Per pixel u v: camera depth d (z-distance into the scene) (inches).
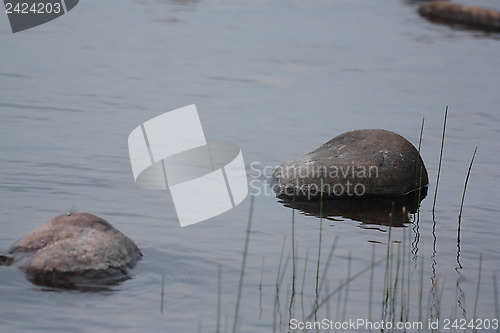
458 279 1161.4
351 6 3951.8
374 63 2819.9
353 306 1052.5
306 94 2361.0
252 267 1159.6
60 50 2726.4
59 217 1141.7
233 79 2493.8
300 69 2677.2
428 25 3587.6
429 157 1815.9
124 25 3201.3
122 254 1117.1
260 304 1042.1
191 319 987.3
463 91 2492.6
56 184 1502.2
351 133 1626.5
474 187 1624.0
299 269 1163.9
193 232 1293.1
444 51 3068.4
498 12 3678.6
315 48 3006.9
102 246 1096.2
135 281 1079.6
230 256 1195.9
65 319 964.6
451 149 1888.5
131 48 2834.6
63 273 1061.1
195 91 2321.6
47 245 1099.3
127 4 3617.1
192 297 1047.6
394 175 1546.5
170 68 2593.5
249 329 972.6
